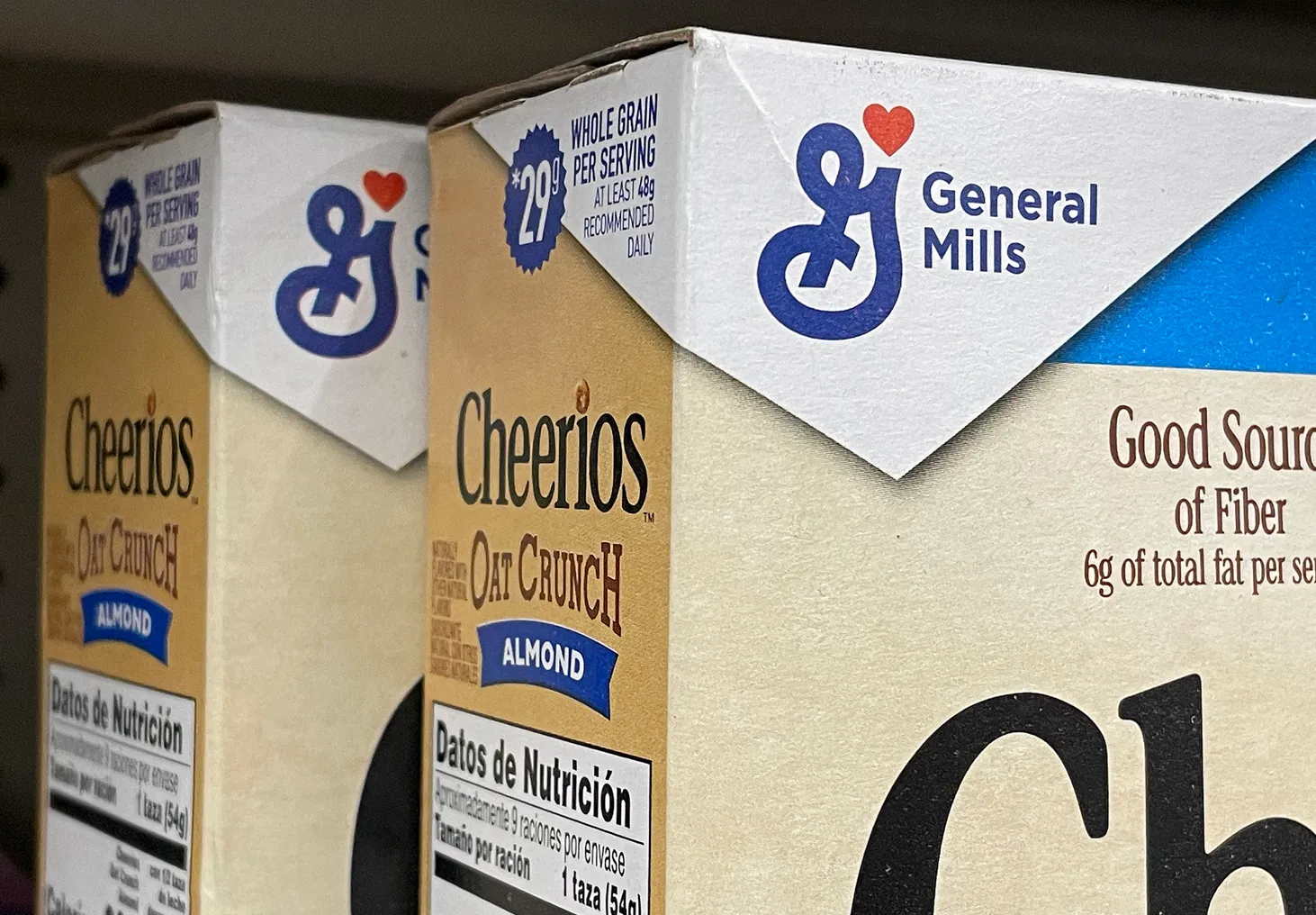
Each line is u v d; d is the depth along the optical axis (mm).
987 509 505
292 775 638
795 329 480
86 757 722
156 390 667
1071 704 518
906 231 493
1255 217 546
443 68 750
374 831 655
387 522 658
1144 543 529
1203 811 538
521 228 558
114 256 701
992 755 507
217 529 625
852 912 488
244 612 629
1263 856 547
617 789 497
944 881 501
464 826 593
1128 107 524
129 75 757
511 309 564
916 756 496
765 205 476
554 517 535
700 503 471
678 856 469
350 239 648
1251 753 546
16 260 803
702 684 471
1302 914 554
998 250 505
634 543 490
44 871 759
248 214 628
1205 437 540
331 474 646
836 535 486
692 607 470
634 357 491
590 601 514
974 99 502
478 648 584
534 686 546
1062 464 516
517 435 560
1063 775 517
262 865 631
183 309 646
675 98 473
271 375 633
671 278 472
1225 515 543
